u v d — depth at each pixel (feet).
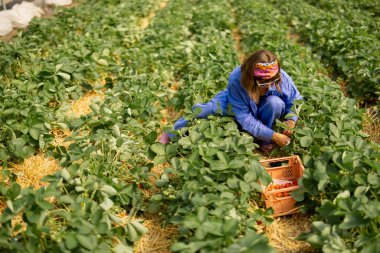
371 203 9.28
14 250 8.91
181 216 9.80
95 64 18.63
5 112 13.79
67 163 11.58
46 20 24.62
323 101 13.83
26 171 12.87
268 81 12.16
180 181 11.30
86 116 13.70
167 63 19.66
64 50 19.38
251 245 8.04
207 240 8.55
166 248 10.34
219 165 10.61
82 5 29.89
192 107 13.96
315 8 29.99
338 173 10.75
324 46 22.35
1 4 27.43
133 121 13.55
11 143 13.04
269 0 33.35
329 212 9.62
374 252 8.36
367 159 10.62
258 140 13.71
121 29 23.29
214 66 18.11
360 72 16.99
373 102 17.25
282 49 20.45
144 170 11.78
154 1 32.65
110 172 11.69
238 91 13.05
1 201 11.53
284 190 10.84
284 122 13.39
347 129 12.25
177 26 25.07
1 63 18.22
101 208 9.71
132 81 16.65
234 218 9.04
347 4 30.66
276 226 10.71
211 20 25.88
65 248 8.73
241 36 25.05
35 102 14.83
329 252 8.55
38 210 9.24
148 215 11.22
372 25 24.99
